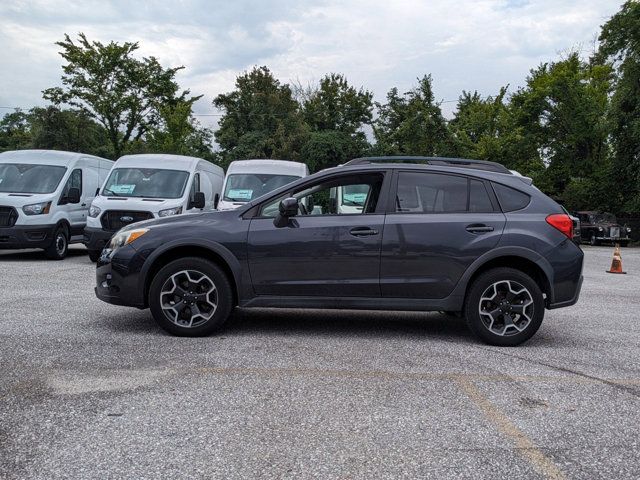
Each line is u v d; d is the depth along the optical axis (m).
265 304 6.07
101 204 12.14
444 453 3.35
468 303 5.97
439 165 6.35
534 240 5.95
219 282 5.98
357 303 6.03
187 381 4.54
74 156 14.66
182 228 6.10
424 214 6.07
